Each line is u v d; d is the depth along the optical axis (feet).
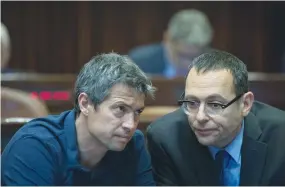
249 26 46.73
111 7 46.32
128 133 10.97
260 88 20.03
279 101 20.17
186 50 33.55
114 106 10.79
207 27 34.04
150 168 12.75
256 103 14.28
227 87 11.64
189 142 13.19
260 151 12.92
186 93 11.92
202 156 13.08
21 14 46.14
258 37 46.85
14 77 25.34
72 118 11.76
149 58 34.27
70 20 46.55
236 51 46.88
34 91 25.54
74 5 46.39
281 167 12.83
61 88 25.84
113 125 10.89
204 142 12.04
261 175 12.87
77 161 11.53
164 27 46.24
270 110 13.96
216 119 11.70
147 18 46.24
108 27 46.57
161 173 13.30
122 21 46.47
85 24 46.55
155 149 13.33
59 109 25.88
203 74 11.68
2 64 24.12
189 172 13.01
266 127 13.25
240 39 46.80
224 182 13.15
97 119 11.00
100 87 10.77
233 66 11.89
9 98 19.01
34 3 46.14
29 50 46.55
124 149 12.25
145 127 15.90
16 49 46.39
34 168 11.15
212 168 13.04
